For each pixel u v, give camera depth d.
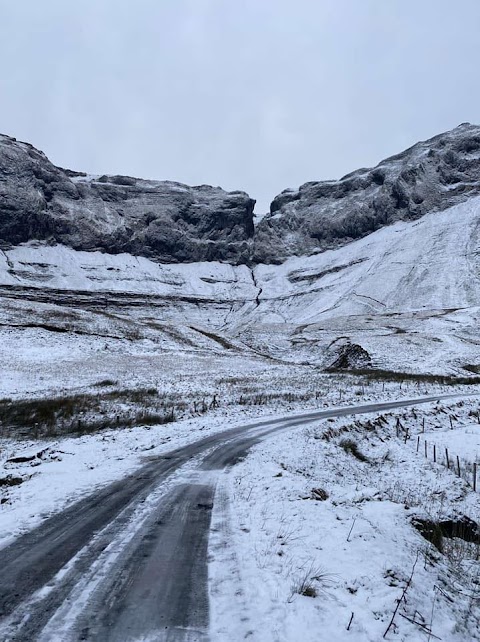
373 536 6.95
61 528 7.37
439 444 20.89
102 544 6.68
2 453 15.83
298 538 6.77
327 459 15.54
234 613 4.75
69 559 6.10
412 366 53.84
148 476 11.44
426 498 13.08
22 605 4.83
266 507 8.45
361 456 18.30
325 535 6.86
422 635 4.59
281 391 34.09
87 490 9.95
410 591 5.39
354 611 4.83
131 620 4.57
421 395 34.53
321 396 32.31
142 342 58.78
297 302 170.88
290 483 10.20
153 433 18.44
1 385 32.19
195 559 6.15
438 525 8.78
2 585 5.29
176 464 13.04
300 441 17.03
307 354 69.38
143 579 5.52
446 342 69.25
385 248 187.00
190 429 19.78
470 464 18.08
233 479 11.12
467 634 4.91
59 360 43.50
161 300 178.25
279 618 4.64
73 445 15.93
